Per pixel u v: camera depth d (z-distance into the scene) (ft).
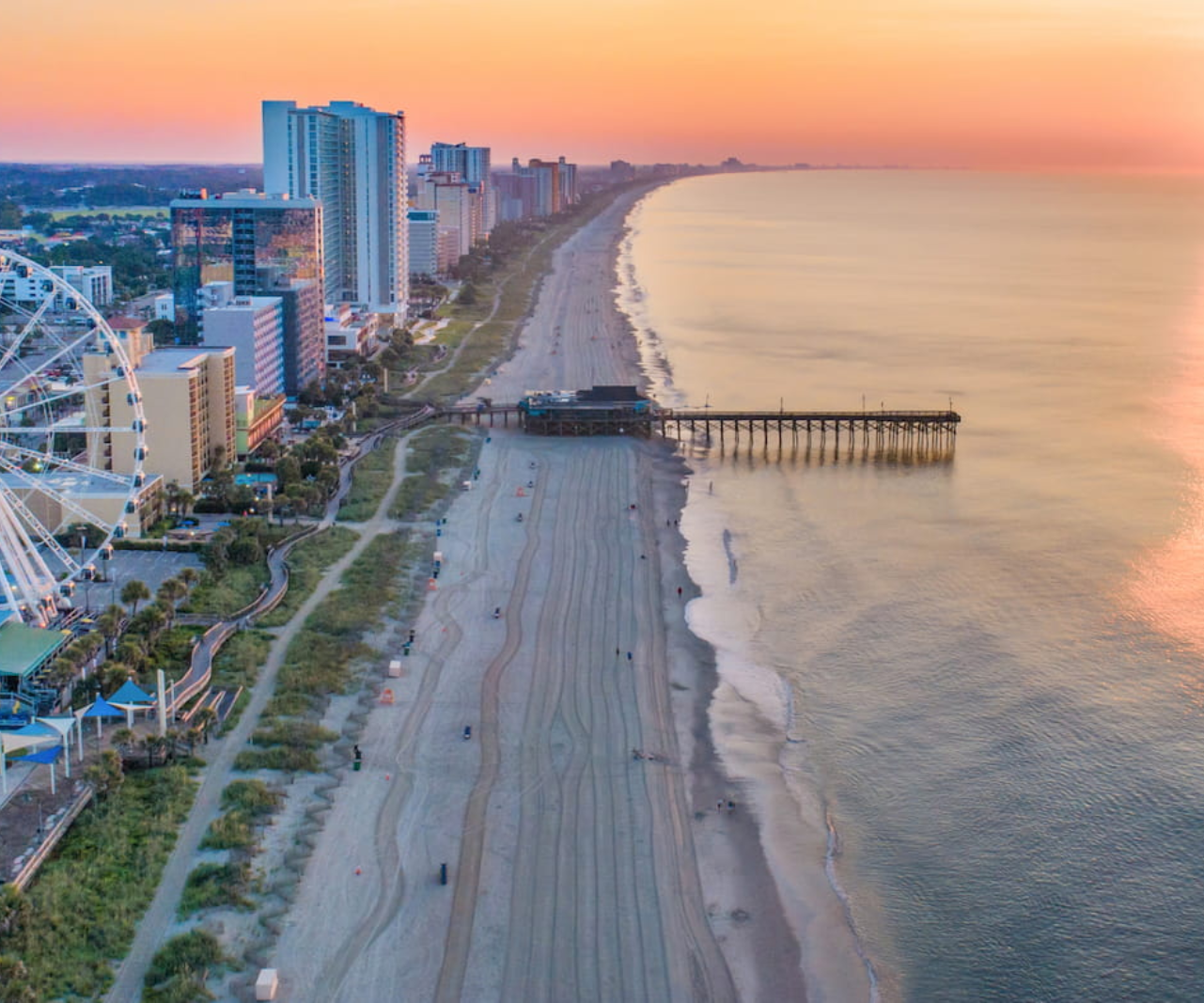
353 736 592.19
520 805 539.29
